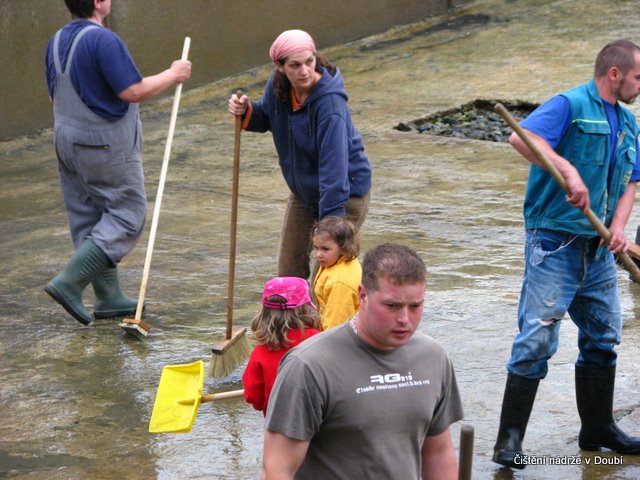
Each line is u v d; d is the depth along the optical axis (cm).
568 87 5153
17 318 2791
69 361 2502
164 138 4778
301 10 5966
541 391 2264
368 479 1285
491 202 3741
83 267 2638
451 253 3212
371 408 1275
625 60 1798
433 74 5566
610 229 1838
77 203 2738
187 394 1941
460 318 2683
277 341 1686
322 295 2052
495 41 6112
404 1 6494
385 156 4372
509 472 1944
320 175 2233
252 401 1739
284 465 1266
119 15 5131
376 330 1265
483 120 4953
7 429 2166
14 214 3822
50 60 2623
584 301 1938
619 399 2219
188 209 3772
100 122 2608
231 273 2366
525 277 1923
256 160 4409
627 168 1855
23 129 4925
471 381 2320
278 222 3606
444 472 1366
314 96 2214
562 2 6800
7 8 4800
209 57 5559
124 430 2155
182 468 1992
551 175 1709
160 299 2903
